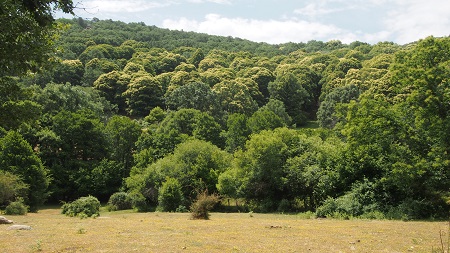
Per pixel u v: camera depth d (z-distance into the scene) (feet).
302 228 50.31
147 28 598.75
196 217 71.26
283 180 108.99
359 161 85.71
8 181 103.96
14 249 31.83
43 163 147.74
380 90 214.48
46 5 25.11
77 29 437.99
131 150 188.24
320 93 316.40
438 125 71.61
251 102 263.08
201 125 193.98
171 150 171.73
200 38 604.90
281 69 337.52
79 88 235.81
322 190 93.30
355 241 37.68
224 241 36.76
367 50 401.90
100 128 173.99
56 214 101.91
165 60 368.89
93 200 93.56
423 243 36.83
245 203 121.70
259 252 31.12
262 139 115.34
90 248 32.12
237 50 518.37
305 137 124.98
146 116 257.75
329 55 383.04
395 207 75.10
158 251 30.81
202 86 248.73
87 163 164.14
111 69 326.44
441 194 76.89
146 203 130.93
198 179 131.64
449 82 73.97
